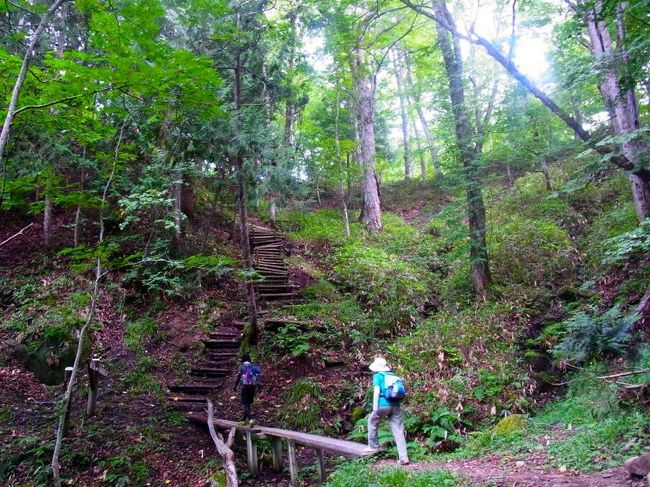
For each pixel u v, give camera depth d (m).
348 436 7.79
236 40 10.27
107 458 7.04
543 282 11.74
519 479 4.61
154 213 13.16
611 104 7.43
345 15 12.29
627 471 4.32
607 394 6.82
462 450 6.55
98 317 10.79
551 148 10.32
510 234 13.99
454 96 11.83
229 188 15.22
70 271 11.66
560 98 13.99
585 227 13.79
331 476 6.09
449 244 15.80
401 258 15.58
